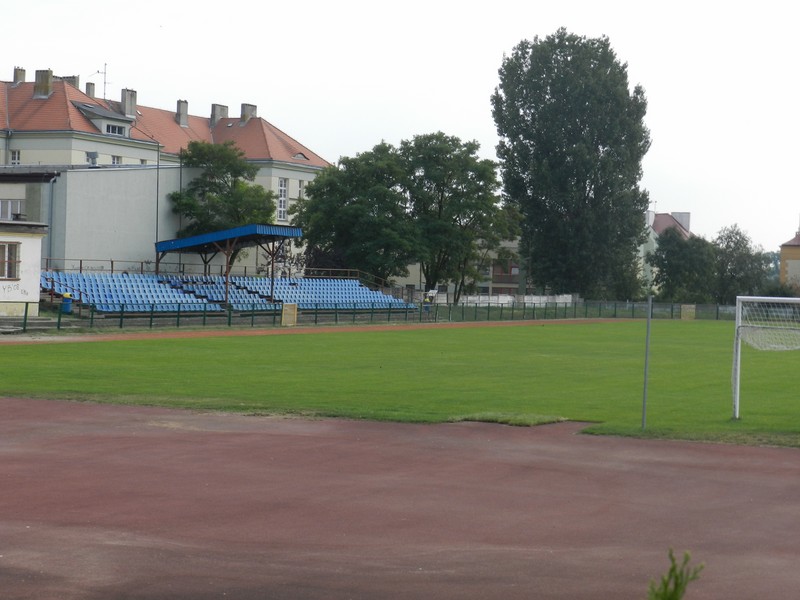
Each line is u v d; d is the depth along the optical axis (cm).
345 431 1881
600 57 10456
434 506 1244
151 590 888
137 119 10519
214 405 2238
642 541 1077
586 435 1856
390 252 8494
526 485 1384
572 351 4622
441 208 9000
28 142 9281
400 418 2042
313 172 10825
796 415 2250
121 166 7138
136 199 7125
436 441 1772
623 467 1529
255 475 1440
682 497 1311
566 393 2708
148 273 6725
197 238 6325
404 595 877
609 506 1252
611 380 3139
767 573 952
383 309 7362
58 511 1198
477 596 875
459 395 2609
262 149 10419
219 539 1071
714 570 962
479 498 1295
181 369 3206
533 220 10500
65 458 1567
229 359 3662
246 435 1820
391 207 8431
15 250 5000
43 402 2264
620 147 10312
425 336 5625
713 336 6438
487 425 1978
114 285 6128
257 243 6719
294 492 1321
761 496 1320
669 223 16700
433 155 8788
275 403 2316
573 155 10156
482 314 8725
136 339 4634
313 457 1597
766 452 1675
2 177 6594
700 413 2283
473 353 4331
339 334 5581
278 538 1078
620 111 10369
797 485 1396
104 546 1037
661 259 11919
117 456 1587
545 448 1705
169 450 1648
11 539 1062
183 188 7625
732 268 12394
